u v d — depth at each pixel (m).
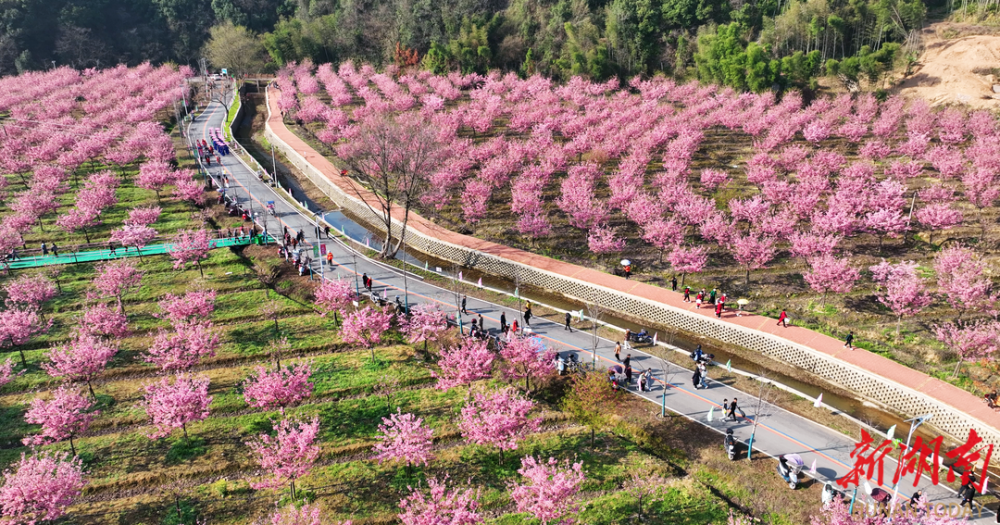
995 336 46.94
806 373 52.28
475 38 170.62
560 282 66.62
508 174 89.44
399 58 168.50
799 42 154.75
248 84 173.25
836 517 33.06
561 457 41.72
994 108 117.38
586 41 163.75
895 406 47.53
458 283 68.50
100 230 80.69
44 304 62.31
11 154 99.88
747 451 42.22
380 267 72.38
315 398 48.19
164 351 50.81
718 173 87.88
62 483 35.47
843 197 72.69
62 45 182.88
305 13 197.75
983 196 75.06
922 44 143.00
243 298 63.72
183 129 126.69
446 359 47.97
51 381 50.53
